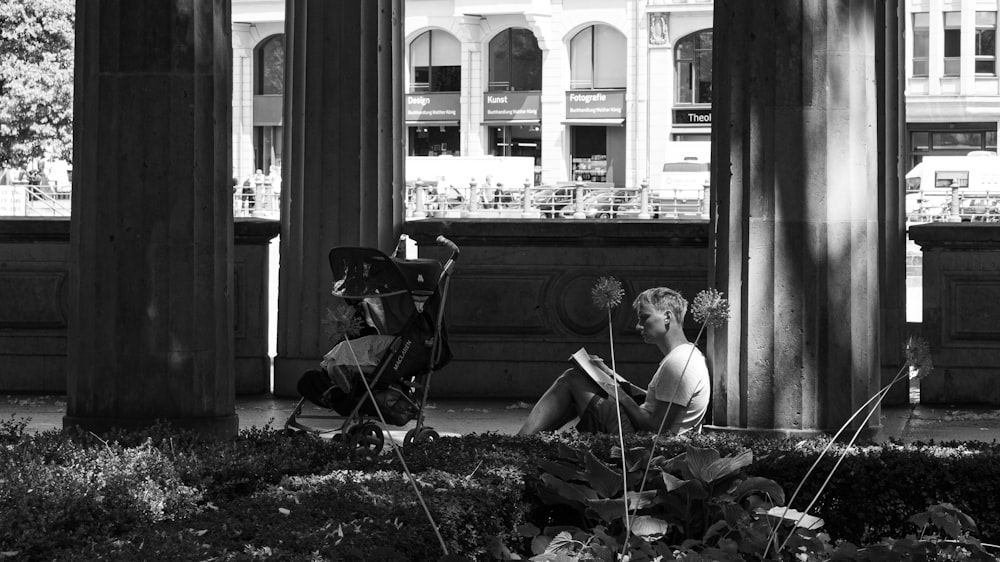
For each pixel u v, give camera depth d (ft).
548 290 39.32
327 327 16.26
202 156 25.39
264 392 40.86
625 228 38.58
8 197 126.11
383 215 39.06
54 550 13.76
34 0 125.59
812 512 18.08
